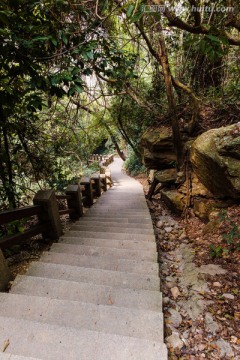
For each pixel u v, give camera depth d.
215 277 2.26
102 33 2.85
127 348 1.24
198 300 1.97
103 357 1.21
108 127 9.45
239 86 4.30
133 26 4.43
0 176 3.25
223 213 3.11
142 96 6.25
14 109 2.98
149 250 2.82
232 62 4.65
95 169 12.40
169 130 5.29
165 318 1.79
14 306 1.62
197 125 4.83
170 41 5.16
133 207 5.65
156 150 5.34
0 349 1.25
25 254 2.74
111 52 3.39
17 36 2.25
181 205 4.50
